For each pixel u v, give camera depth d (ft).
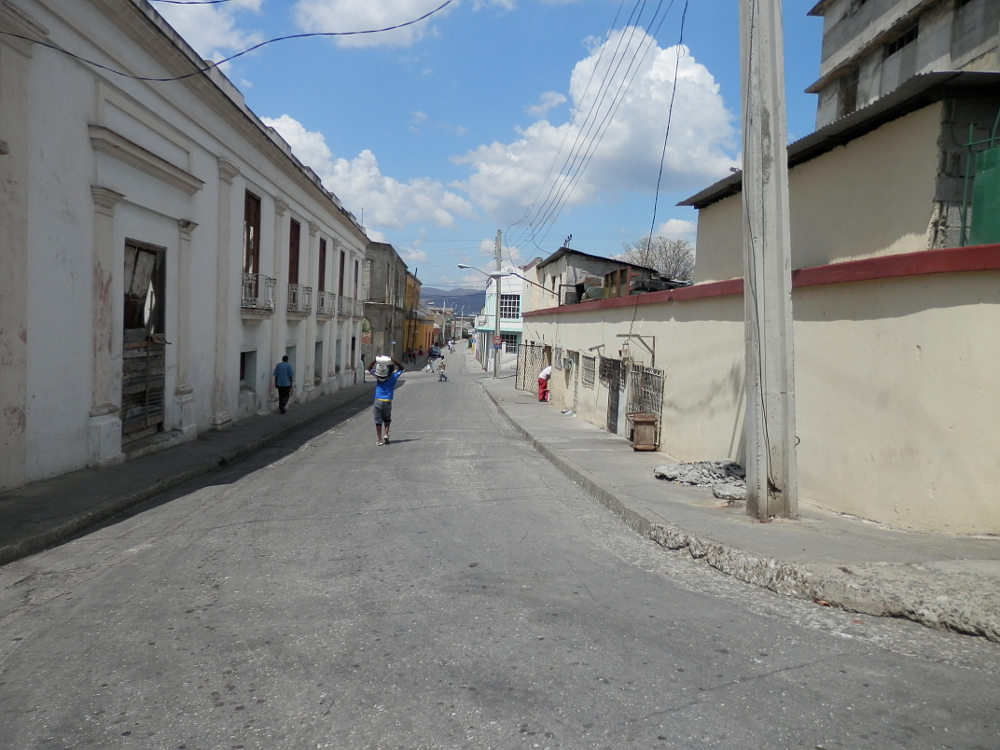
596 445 45.80
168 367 42.96
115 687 11.96
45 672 12.66
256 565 19.34
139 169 37.35
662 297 42.55
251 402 61.21
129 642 13.93
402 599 16.07
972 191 21.93
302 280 78.54
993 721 10.40
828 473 24.41
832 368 24.34
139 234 38.04
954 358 19.58
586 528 24.02
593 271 87.30
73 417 32.04
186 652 13.34
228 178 51.78
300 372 79.20
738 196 37.78
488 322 197.47
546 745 9.87
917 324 20.61
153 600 16.57
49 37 28.78
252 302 58.70
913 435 20.74
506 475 35.68
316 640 13.75
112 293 34.83
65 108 30.35
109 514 26.53
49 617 15.66
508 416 67.97
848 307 23.54
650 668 12.25
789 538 19.79
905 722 10.37
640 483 30.58
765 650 13.01
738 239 37.63
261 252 62.13
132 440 38.73
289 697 11.45
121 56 34.99
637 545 21.52
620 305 52.44
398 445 48.42
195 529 24.23
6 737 10.41
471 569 18.53
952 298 19.60
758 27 21.04
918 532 20.40
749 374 22.57
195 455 39.78
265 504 28.32
